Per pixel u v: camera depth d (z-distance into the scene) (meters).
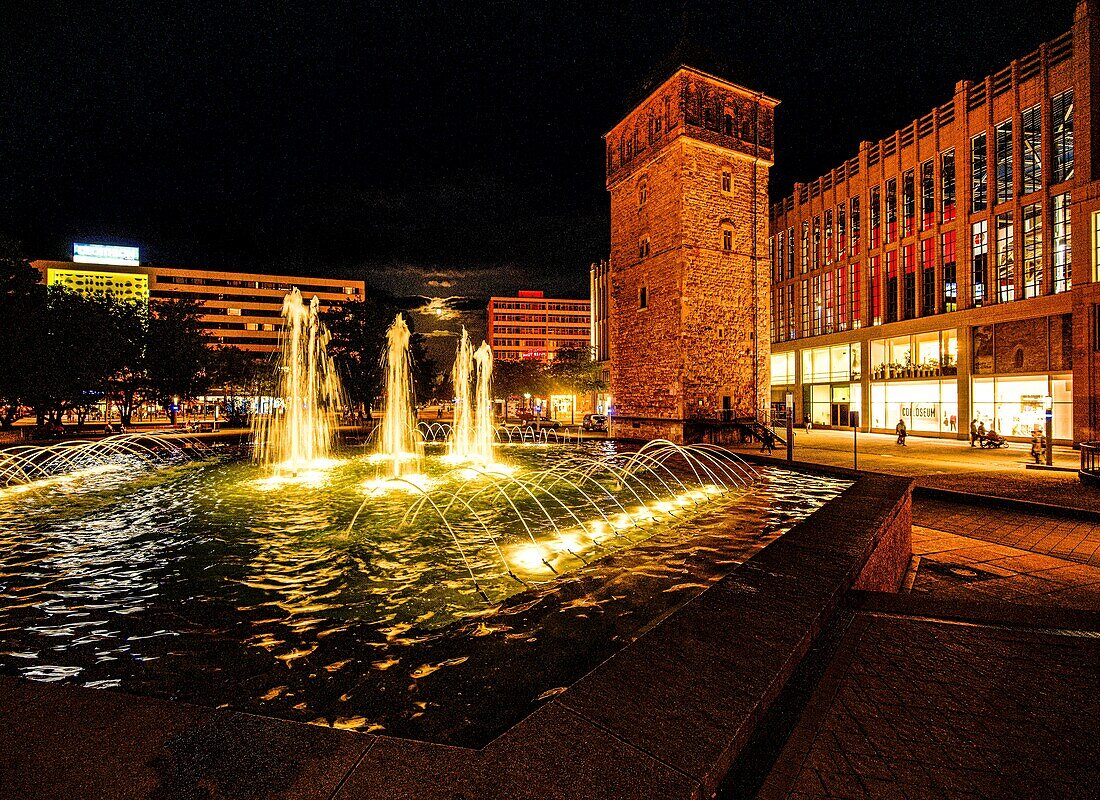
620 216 38.44
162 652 4.69
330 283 109.00
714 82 32.78
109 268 103.56
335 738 2.24
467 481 16.27
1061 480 16.53
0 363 23.77
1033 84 28.73
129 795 1.89
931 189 34.97
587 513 10.84
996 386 30.62
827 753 2.78
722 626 3.48
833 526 6.21
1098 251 25.09
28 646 4.85
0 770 2.01
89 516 11.25
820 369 44.09
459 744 3.17
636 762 2.12
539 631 4.81
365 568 7.32
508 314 131.00
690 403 32.31
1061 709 3.21
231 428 43.50
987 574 8.23
